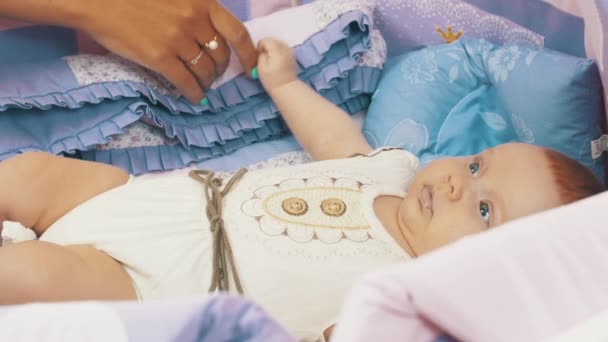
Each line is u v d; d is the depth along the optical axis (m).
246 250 0.92
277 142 1.29
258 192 1.00
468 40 1.29
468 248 0.42
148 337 0.39
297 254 0.92
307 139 1.23
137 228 0.94
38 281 0.81
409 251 0.98
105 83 1.10
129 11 1.07
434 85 1.27
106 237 0.93
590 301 0.40
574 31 1.16
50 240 0.94
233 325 0.41
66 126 1.08
